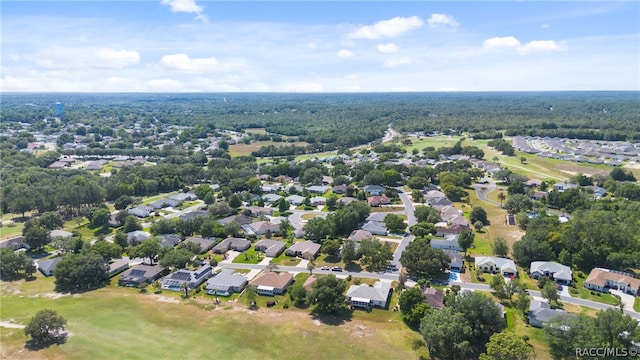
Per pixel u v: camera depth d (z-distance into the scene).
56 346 99.50
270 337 101.94
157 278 136.50
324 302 111.62
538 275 132.00
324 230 165.00
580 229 149.75
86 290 129.00
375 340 100.19
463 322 95.88
